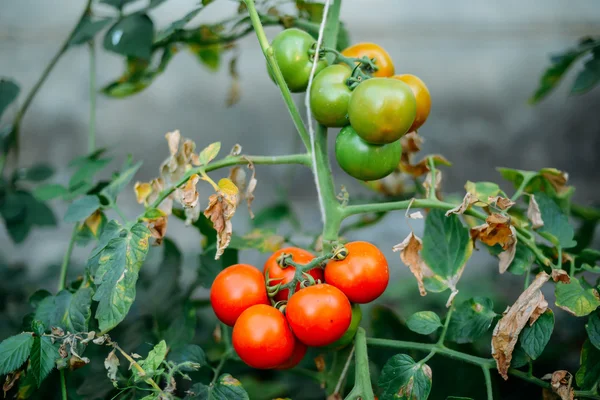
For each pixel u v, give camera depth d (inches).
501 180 72.9
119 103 72.2
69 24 70.7
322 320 31.3
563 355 46.4
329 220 35.2
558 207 37.1
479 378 39.3
